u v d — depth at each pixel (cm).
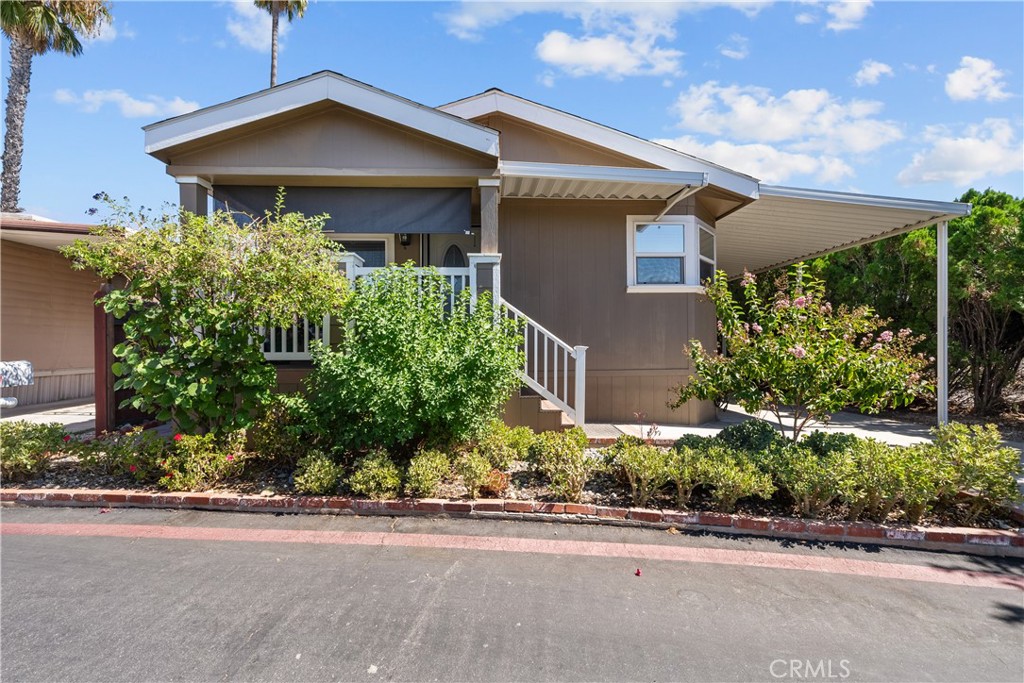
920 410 1088
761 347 513
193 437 500
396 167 668
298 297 518
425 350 504
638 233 851
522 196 823
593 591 331
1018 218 869
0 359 946
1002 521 443
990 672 264
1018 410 1033
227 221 557
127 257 499
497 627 289
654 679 251
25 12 1195
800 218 876
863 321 520
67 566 351
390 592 323
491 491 468
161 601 309
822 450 515
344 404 502
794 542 414
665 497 471
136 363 504
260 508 450
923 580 361
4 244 953
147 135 626
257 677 245
